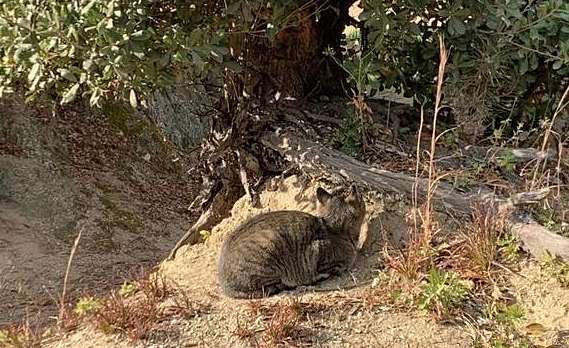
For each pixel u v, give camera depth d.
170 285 2.03
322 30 2.47
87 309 1.90
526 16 2.12
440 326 1.70
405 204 2.03
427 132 2.38
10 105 3.73
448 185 2.02
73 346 1.75
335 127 2.36
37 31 1.73
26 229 3.18
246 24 1.99
